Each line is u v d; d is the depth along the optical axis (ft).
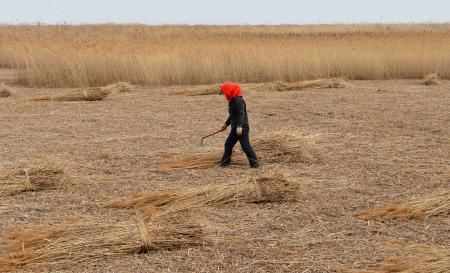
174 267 19.67
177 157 36.04
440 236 22.44
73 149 38.55
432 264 18.65
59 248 20.53
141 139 41.96
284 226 23.68
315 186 29.37
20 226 23.58
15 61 105.40
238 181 27.78
